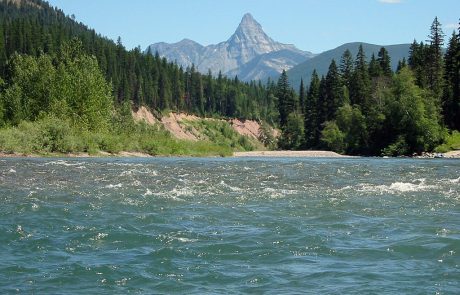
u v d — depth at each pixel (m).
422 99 81.88
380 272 11.13
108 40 183.00
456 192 24.42
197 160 58.50
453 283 10.31
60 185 26.17
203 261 12.04
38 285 10.21
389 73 111.19
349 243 13.78
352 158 75.31
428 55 94.19
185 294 9.81
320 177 32.50
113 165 42.03
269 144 169.12
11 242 13.55
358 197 22.75
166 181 28.77
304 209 19.41
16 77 93.31
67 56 107.44
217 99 196.00
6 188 24.42
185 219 17.14
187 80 186.38
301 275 10.95
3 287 10.05
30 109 77.88
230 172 35.97
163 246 13.38
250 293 9.85
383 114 87.19
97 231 14.95
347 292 9.83
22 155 59.09
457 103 84.62
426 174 35.00
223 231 15.24
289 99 144.62
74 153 64.69
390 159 68.38
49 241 13.73
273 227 15.86
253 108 198.75
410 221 16.92
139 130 92.94
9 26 150.00
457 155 73.69
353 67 123.69
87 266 11.46
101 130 76.88
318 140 118.50
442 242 13.69
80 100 77.06
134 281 10.55
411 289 9.95
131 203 20.41
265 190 25.20
